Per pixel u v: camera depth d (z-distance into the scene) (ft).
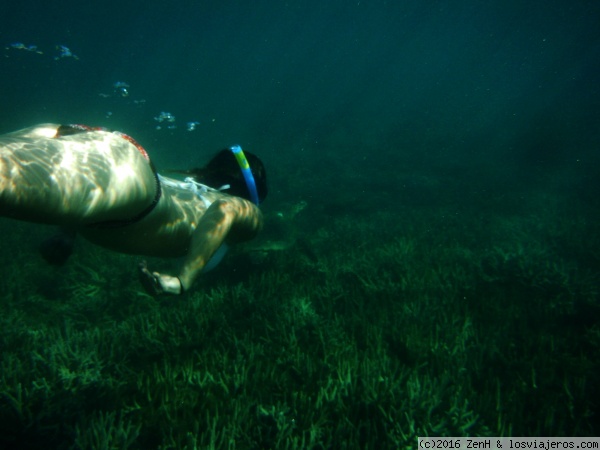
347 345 16.55
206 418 11.64
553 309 20.30
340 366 14.38
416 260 28.66
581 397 13.41
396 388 13.05
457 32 311.68
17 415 10.55
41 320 20.45
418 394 12.63
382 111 178.50
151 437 11.42
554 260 28.58
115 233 5.16
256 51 539.29
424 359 15.89
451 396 12.95
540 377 14.83
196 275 5.35
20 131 4.79
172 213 5.89
